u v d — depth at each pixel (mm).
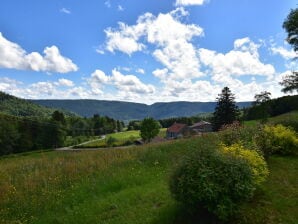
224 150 11414
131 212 10852
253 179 9180
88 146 101375
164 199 11328
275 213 9086
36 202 12891
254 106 53125
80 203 12758
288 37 36594
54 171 16469
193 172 8633
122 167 17172
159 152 19531
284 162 14789
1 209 12562
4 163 23906
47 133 102438
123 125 194625
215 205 8359
